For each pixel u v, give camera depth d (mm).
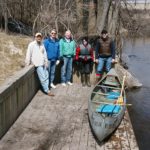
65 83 12172
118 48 18906
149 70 21953
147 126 12438
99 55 11656
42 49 10594
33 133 7812
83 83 12125
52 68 11453
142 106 14625
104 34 11492
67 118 8875
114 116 7906
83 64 11703
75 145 7258
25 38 18125
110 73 11086
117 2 18594
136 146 7316
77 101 10352
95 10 21719
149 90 16906
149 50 30922
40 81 10883
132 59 26031
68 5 19719
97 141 7500
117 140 7609
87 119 8836
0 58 14227
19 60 14664
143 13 23094
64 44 11531
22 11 21766
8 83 8102
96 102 8859
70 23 18703
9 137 7527
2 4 18953
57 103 10094
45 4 19312
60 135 7758
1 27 19859
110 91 10352
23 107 9352
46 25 17672
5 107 7617
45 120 8664
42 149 7016
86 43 11523
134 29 19672
